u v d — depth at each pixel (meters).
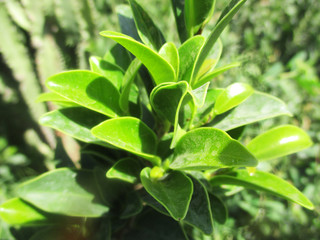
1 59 0.65
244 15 0.64
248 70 0.44
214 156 0.13
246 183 0.18
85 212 0.17
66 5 0.62
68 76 0.15
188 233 0.23
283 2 0.68
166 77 0.15
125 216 0.17
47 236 0.19
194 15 0.16
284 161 0.45
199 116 0.18
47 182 0.17
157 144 0.17
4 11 0.59
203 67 0.17
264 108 0.19
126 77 0.15
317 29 0.72
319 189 0.44
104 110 0.16
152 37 0.17
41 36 0.64
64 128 0.16
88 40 0.66
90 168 0.22
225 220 0.19
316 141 0.49
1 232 0.21
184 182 0.15
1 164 0.57
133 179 0.16
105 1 0.70
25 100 0.65
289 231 0.42
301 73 0.50
